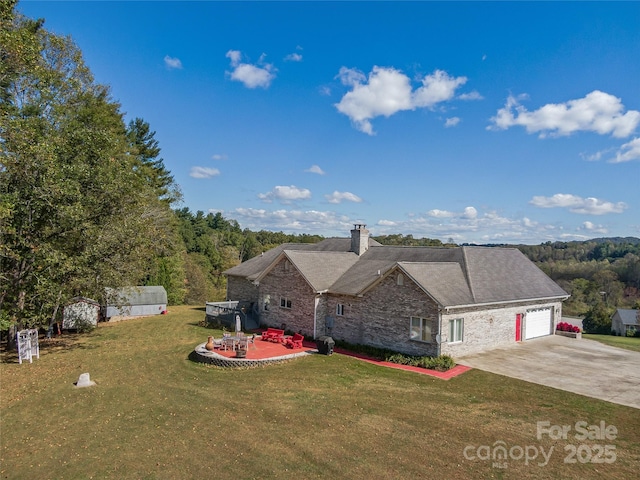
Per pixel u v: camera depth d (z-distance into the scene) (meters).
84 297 28.47
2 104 23.00
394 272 22.88
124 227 25.34
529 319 27.08
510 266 29.41
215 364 20.64
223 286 81.06
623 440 11.96
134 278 29.39
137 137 56.03
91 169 24.22
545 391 16.41
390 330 22.98
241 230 132.75
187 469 10.45
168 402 15.46
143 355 23.20
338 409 14.49
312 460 10.81
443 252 28.64
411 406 14.73
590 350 24.08
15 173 20.53
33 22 27.95
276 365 20.66
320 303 26.61
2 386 17.64
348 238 38.53
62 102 28.66
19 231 21.83
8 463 10.91
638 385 17.27
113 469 10.50
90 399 15.91
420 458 10.88
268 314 30.11
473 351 22.92
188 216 105.38
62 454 11.38
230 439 12.18
